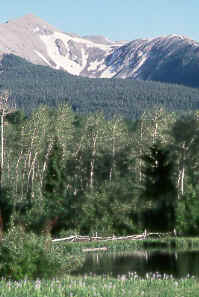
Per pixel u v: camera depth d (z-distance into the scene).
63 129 153.38
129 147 148.75
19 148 147.12
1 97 110.81
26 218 74.62
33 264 32.31
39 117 148.00
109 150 149.38
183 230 84.31
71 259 34.94
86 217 78.00
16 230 34.12
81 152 152.88
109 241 71.62
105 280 31.67
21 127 150.25
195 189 88.81
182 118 119.00
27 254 32.31
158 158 92.62
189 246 68.75
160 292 26.98
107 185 84.56
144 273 43.78
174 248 66.31
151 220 84.31
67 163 144.50
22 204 80.19
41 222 74.94
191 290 28.02
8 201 78.56
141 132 146.12
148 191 89.50
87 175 149.12
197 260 52.62
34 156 148.00
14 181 128.38
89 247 66.50
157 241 72.12
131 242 69.94
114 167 145.75
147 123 147.00
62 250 35.06
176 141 114.81
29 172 133.75
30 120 148.25
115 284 28.91
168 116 147.88
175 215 84.69
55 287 26.41
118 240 73.44
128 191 85.75
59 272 33.44
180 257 55.56
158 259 54.00
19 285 26.36
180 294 26.58
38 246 33.25
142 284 29.67
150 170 92.56
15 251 32.03
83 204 78.44
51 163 91.06
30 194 92.25
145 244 70.31
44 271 32.56
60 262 33.56
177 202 85.75
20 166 145.25
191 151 112.88
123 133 154.75
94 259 54.72
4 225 70.50
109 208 79.75
